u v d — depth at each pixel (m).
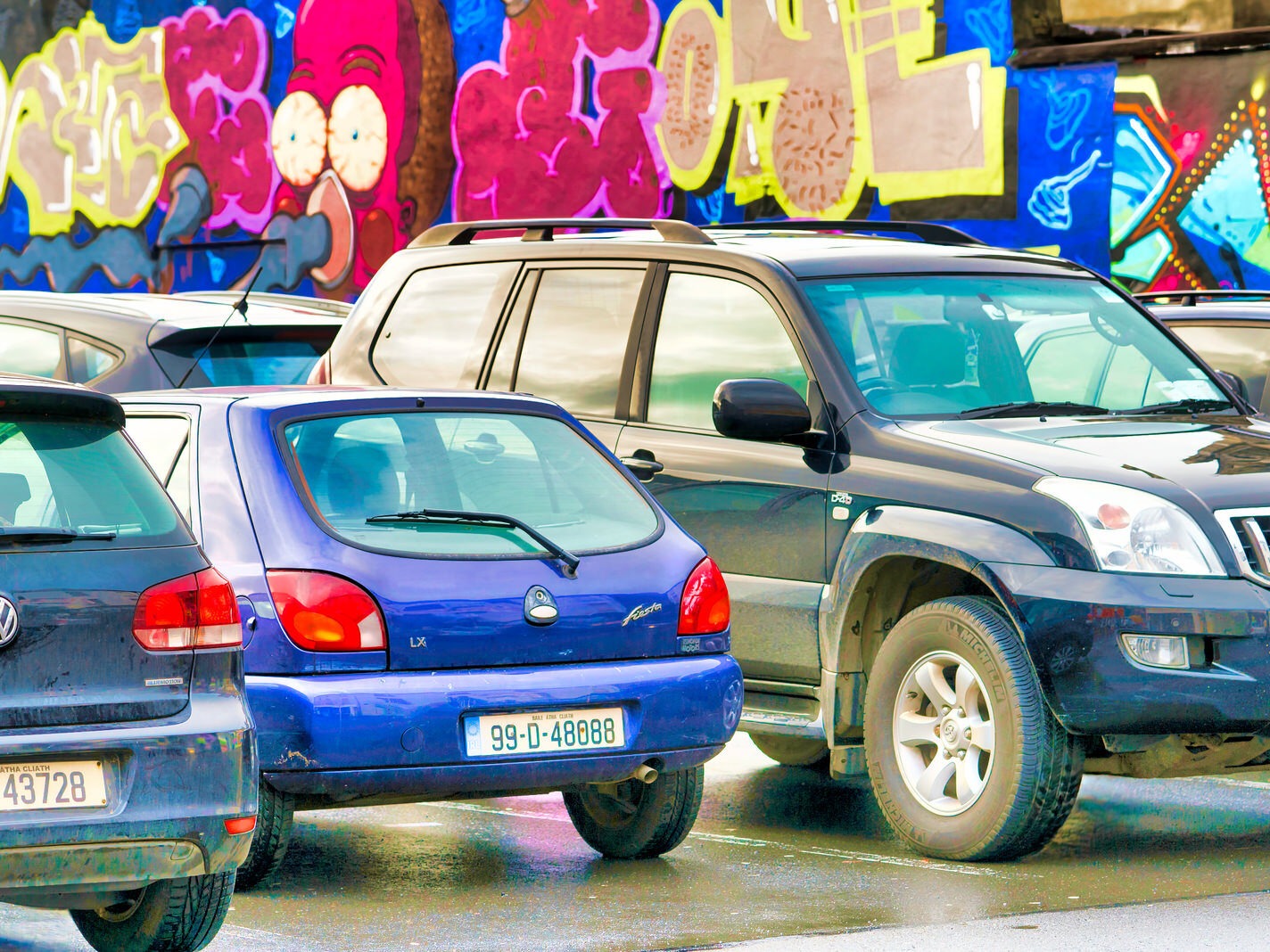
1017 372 25.70
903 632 23.22
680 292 26.69
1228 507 21.89
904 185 55.41
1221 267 49.22
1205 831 24.84
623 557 21.33
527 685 20.11
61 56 81.31
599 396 26.95
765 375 25.31
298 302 40.38
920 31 54.91
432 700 19.67
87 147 80.50
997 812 22.02
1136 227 50.75
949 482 22.95
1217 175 49.22
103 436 16.86
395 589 19.91
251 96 74.06
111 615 16.03
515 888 21.11
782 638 24.47
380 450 21.20
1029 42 52.72
